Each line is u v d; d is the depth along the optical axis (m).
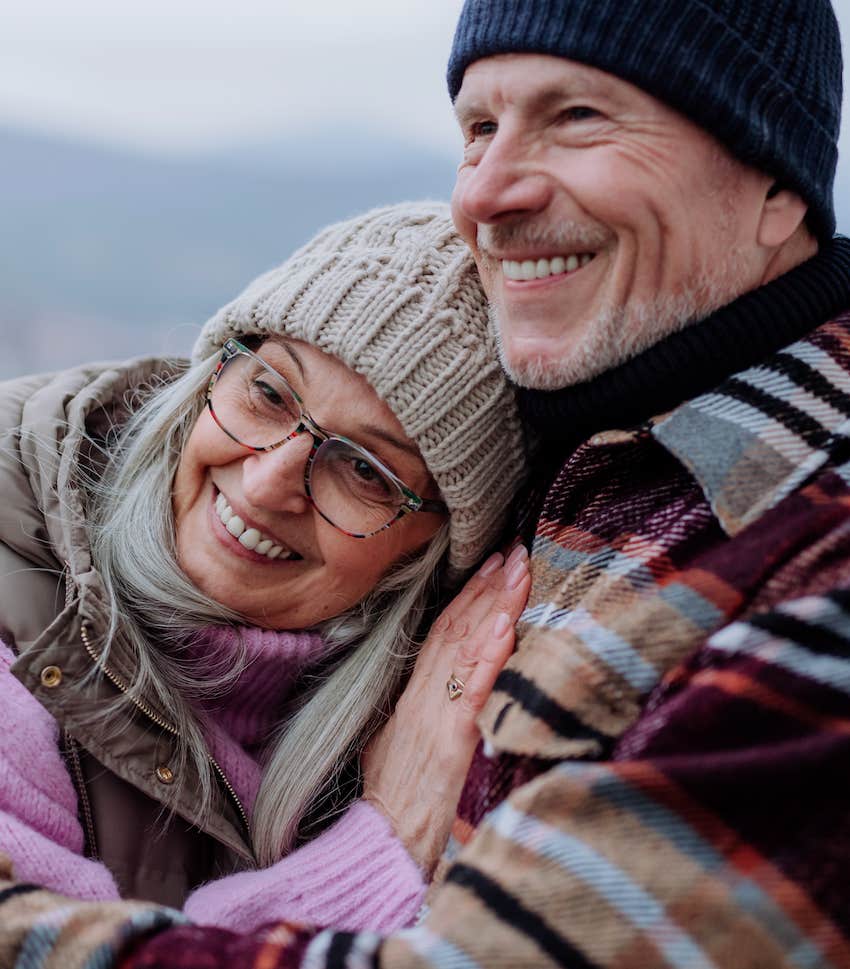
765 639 0.76
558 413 1.02
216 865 1.15
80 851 1.04
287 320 1.07
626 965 0.67
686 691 0.77
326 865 1.04
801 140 0.94
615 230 0.91
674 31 0.85
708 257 0.92
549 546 1.02
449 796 1.04
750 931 0.67
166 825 1.09
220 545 1.14
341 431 1.08
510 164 0.92
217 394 1.15
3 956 0.79
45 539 1.15
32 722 1.03
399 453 1.09
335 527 1.10
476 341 1.08
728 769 0.70
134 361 1.38
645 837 0.70
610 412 0.99
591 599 0.89
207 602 1.14
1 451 1.20
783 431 0.88
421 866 1.03
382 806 1.09
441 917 0.74
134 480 1.23
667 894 0.68
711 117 0.87
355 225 1.13
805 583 0.80
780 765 0.69
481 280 1.09
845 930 0.67
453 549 1.17
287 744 1.17
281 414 1.11
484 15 0.93
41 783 1.01
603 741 0.81
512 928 0.70
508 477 1.15
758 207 0.94
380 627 1.21
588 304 0.95
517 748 0.84
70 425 1.23
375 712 1.18
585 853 0.70
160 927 0.81
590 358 0.96
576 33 0.87
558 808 0.73
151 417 1.29
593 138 0.90
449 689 1.08
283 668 1.20
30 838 0.95
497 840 0.75
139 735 1.07
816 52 0.94
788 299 0.94
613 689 0.82
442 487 1.10
